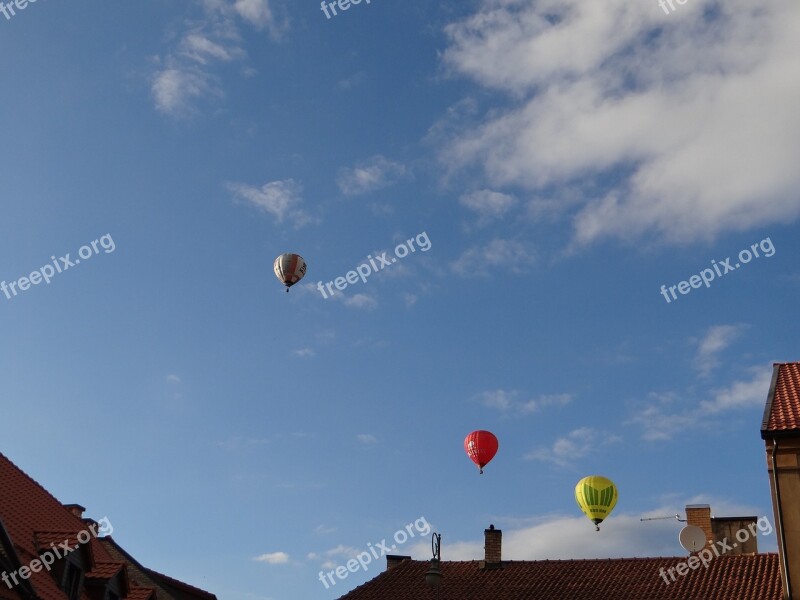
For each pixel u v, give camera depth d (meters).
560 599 30.97
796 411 24.84
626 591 30.66
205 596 37.78
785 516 23.28
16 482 27.75
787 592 22.56
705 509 33.00
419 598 32.72
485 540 35.31
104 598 26.05
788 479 23.59
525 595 31.69
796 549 22.94
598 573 32.47
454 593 32.75
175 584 36.25
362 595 33.62
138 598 28.09
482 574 34.00
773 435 23.88
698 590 29.61
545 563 34.00
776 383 27.06
